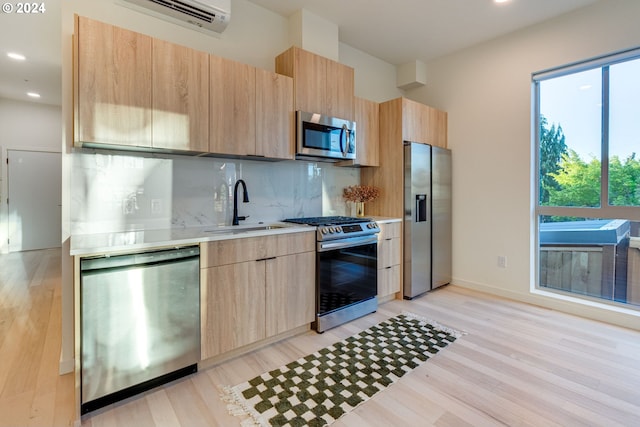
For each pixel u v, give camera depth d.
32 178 6.05
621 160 2.75
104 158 2.10
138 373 1.70
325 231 2.56
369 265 2.97
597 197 2.90
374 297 3.02
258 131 2.45
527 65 3.21
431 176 3.53
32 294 3.38
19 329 2.54
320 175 3.38
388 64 4.14
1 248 5.81
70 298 1.96
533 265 3.26
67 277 1.96
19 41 3.50
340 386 1.83
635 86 2.67
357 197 3.47
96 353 1.57
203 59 2.16
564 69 3.00
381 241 3.16
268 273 2.25
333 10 2.93
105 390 1.60
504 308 3.08
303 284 2.47
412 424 1.52
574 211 3.01
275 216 3.00
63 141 1.95
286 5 2.85
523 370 1.98
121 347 1.64
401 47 3.70
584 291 3.01
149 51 1.94
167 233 2.10
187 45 2.45
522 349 2.26
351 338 2.45
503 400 1.69
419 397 1.72
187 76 2.09
